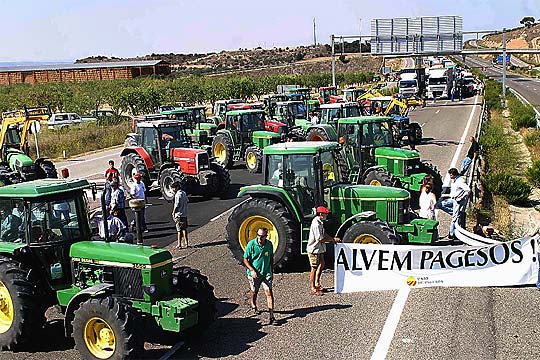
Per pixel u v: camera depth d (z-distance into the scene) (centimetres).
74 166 3303
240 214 1320
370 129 1958
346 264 1172
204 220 1867
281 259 1283
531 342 916
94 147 4153
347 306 1095
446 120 4431
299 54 17288
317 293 1164
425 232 1288
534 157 2819
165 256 937
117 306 863
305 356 901
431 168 1947
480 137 2989
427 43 5575
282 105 3606
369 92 4209
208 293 968
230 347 948
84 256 960
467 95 6931
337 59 14125
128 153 2269
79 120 5184
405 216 1309
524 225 1686
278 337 976
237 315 1079
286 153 1307
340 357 892
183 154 2183
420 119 4609
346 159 1877
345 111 2658
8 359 936
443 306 1067
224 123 3184
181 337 977
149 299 909
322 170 1298
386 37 5612
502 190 2041
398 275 1166
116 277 931
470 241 1284
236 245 1335
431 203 1419
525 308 1048
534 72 11188
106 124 5019
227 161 2867
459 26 5491
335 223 1338
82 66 9662
